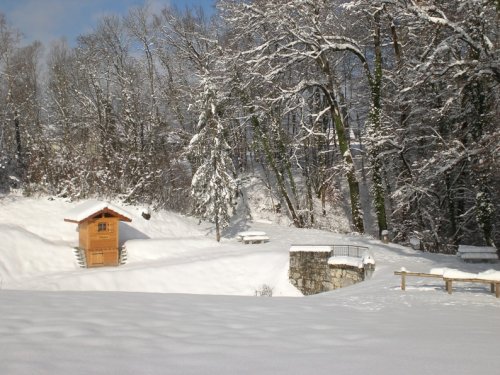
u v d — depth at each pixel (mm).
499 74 20047
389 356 5922
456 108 27375
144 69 45094
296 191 41875
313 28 31016
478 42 21734
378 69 32062
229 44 36531
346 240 30203
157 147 40812
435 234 29766
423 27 23531
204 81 31438
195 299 10891
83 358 5312
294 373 5125
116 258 27484
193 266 25406
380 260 23594
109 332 6562
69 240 29562
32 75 45969
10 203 30969
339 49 32000
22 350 5434
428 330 7996
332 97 33562
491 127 23781
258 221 37750
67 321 7055
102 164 36469
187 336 6680
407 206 30656
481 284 15781
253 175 43062
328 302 11977
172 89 42438
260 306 10258
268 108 34719
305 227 38188
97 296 10273
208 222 36188
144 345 6031
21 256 25922
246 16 32781
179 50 42344
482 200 24922
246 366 5328
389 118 30828
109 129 40812
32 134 39406
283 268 25359
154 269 24938
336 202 41656
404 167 31594
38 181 34312
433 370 5293
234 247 29375
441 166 25656
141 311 8367
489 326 8648
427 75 21578
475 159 23500
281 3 31609
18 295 9641
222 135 31547
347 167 33281
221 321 7977
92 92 44500
